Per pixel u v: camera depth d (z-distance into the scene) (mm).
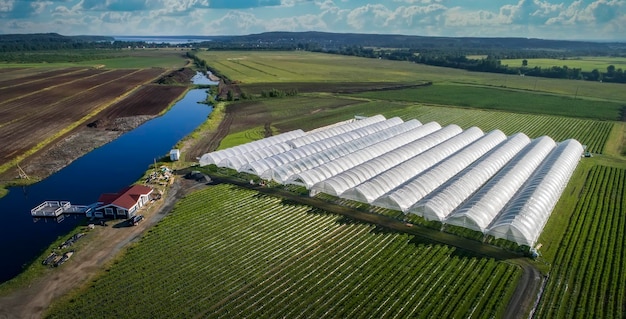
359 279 36438
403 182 56188
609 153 74500
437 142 75375
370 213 48781
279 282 36000
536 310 32219
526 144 74875
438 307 32812
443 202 47750
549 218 47344
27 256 40469
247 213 48625
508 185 52250
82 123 95188
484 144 71562
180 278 36250
